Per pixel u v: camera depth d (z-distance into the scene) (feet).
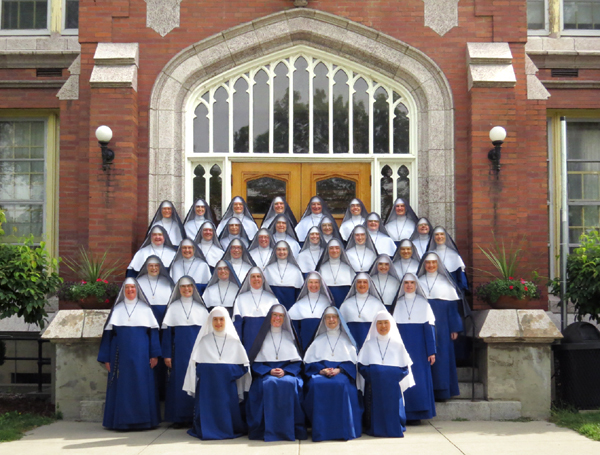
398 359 23.07
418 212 31.76
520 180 31.17
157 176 31.24
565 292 29.27
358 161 32.40
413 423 24.95
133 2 31.73
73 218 32.04
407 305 25.17
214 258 28.48
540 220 32.91
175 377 24.62
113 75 30.35
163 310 26.25
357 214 30.55
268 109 32.53
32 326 33.32
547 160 35.53
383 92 32.65
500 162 30.14
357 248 28.48
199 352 23.06
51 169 35.65
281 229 29.48
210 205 32.30
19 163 35.81
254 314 25.21
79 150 31.89
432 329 24.80
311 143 32.32
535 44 35.22
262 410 22.43
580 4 35.99
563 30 35.81
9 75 35.37
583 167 35.86
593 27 35.94
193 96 32.30
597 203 35.65
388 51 31.83
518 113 31.81
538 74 35.22
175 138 31.73
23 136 35.94
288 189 32.55
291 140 32.32
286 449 20.76
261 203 32.55
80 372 26.48
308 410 22.54
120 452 20.57
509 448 20.79
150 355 24.57
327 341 23.52
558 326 32.22
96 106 30.27
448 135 31.45
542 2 35.99
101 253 29.71
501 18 31.71
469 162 30.78
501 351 26.43
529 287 27.30
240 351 23.02
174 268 27.71
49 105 35.12
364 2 31.99
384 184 32.42
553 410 26.45
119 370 24.16
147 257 27.58
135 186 30.55
